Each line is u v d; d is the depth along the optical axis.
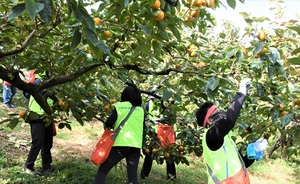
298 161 10.44
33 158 4.96
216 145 2.71
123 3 2.02
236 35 4.07
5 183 4.43
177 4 2.34
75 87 4.06
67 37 2.78
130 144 3.99
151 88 4.38
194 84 3.23
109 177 5.54
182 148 5.17
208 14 2.78
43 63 3.47
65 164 5.64
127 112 4.05
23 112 3.93
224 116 2.82
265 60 2.67
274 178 8.43
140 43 2.89
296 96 3.38
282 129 3.74
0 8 2.59
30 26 2.78
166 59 3.86
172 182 5.93
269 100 3.34
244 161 3.07
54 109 4.42
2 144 6.05
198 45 3.29
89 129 8.39
